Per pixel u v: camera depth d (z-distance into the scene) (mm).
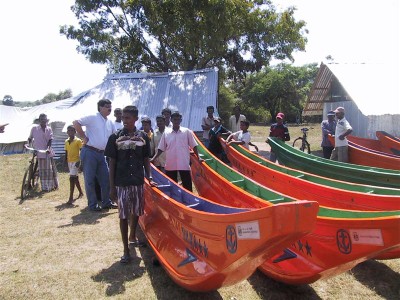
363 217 4082
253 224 3170
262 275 4895
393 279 4773
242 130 9109
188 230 4340
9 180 11273
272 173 6957
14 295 4227
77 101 16469
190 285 4055
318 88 18938
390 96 13805
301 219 2959
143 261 5168
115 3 19984
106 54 21391
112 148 4906
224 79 25547
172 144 6863
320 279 4488
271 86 47094
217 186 6164
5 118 23531
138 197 5000
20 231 6379
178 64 22562
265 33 20312
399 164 8984
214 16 17188
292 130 31625
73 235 6164
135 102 16000
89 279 4625
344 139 9891
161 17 18281
